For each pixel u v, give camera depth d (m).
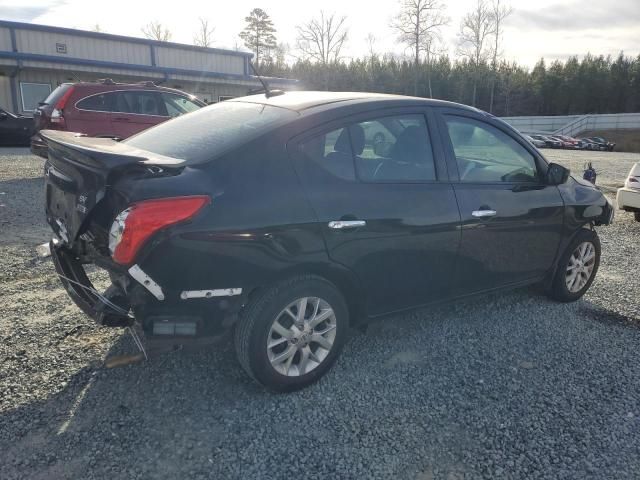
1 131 16.33
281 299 2.91
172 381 3.17
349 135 3.21
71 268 3.19
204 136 3.15
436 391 3.21
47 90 23.05
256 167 2.85
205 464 2.50
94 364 3.30
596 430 2.89
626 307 4.68
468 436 2.81
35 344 3.48
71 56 23.73
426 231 3.41
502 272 4.04
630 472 2.59
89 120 9.67
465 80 70.25
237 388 3.13
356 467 2.54
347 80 64.06
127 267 2.57
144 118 10.24
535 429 2.88
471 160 3.81
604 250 6.67
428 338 3.91
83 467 2.44
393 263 3.34
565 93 77.38
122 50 25.11
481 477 2.52
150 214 2.53
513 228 3.97
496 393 3.22
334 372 3.38
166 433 2.70
